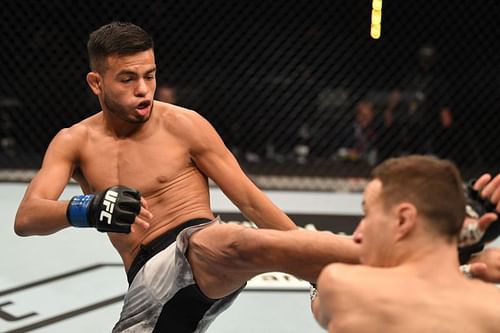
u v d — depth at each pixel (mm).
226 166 4105
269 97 11758
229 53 11555
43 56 11180
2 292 6070
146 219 3566
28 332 5262
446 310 2459
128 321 3902
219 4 11578
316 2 11594
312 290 3346
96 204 3523
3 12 11102
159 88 11070
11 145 11453
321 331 5344
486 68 11250
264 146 11750
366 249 2662
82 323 5434
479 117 11297
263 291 6113
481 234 2916
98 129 4148
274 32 11609
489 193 2938
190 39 11648
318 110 11727
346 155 11328
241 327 5375
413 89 11312
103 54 3846
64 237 7645
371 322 2477
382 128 11750
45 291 6109
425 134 11211
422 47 11414
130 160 4055
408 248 2549
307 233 3195
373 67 11766
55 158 4043
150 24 11352
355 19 11516
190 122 4125
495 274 2971
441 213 2518
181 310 3748
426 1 11406
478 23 11297
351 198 10016
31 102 11461
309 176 11000
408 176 2557
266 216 4078
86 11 11125
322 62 12281
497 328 2463
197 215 4023
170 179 4043
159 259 3803
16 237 7641
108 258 7016
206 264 3477
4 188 10141
